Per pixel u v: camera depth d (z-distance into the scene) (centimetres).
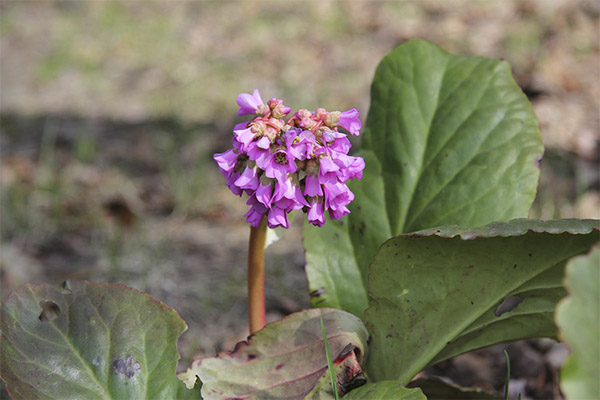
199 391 79
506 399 82
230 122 191
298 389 80
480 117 89
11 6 344
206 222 142
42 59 268
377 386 78
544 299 80
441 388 90
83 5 336
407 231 88
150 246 130
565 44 213
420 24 256
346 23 268
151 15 312
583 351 67
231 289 119
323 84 212
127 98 222
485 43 226
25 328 79
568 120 166
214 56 253
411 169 89
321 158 75
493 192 87
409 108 91
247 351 81
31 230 137
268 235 85
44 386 78
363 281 89
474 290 81
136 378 79
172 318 80
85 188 156
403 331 83
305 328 82
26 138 191
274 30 273
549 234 78
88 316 80
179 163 167
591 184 136
